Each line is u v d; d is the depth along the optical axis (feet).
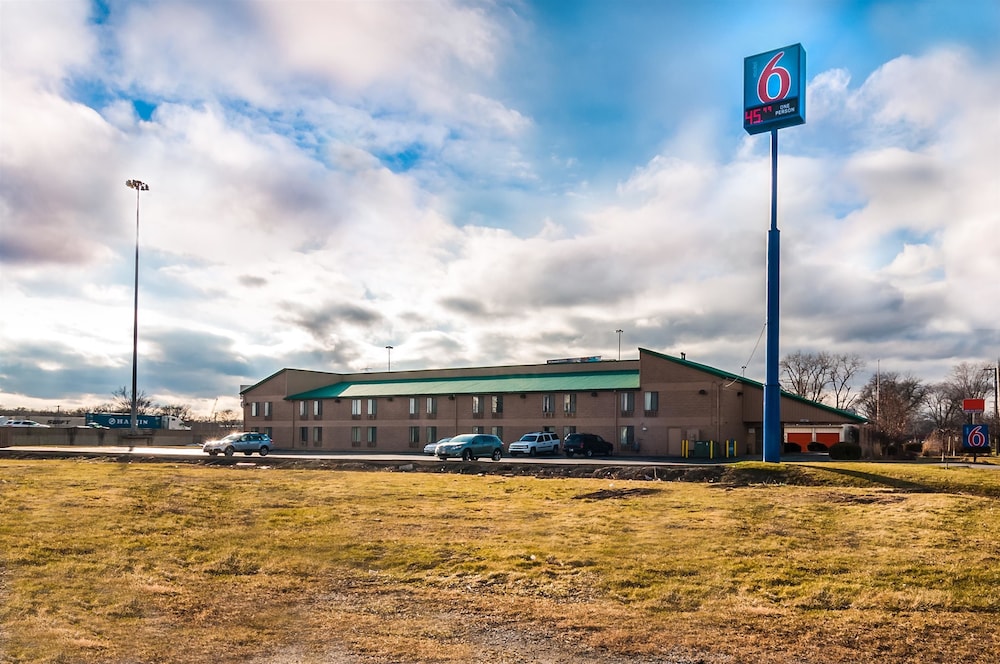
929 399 375.66
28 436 221.66
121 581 45.34
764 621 39.29
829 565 49.29
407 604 42.63
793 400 184.14
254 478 102.83
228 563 51.06
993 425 237.45
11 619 37.42
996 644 36.06
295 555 53.47
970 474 88.12
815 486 89.51
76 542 54.34
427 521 66.18
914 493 79.36
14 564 47.55
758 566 49.21
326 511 71.46
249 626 38.40
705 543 56.03
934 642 36.32
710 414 181.37
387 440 237.25
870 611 40.60
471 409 221.25
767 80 115.44
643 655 34.71
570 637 37.06
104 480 96.17
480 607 41.93
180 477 102.89
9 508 68.08
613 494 83.61
